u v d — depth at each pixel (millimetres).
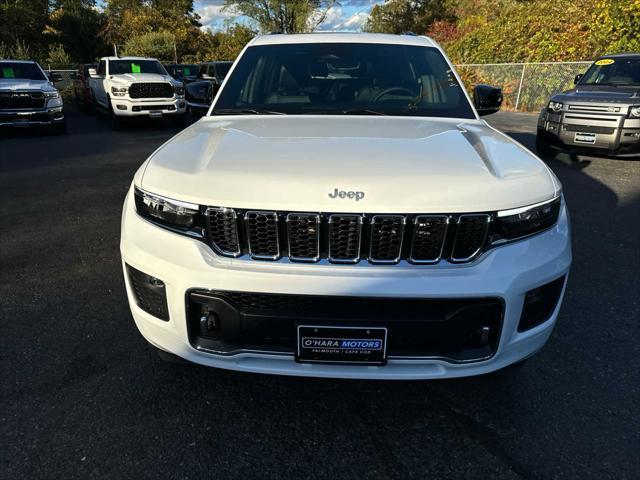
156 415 2119
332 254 1769
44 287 3363
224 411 2152
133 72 14023
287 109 2848
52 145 10000
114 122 12648
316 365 1843
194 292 1801
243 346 1838
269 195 1752
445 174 1821
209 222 1801
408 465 1871
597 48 15289
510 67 17875
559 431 2051
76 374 2391
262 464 1867
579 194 5875
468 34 23469
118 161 8203
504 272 1771
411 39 3377
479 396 2271
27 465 1839
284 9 36281
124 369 2434
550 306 1984
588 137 7539
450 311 1754
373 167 1837
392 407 2195
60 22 38750
